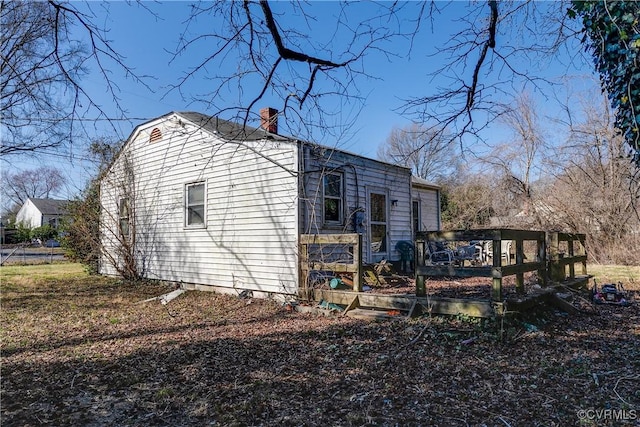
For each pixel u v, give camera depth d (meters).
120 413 3.26
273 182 8.20
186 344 5.22
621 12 3.74
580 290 7.75
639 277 10.13
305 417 3.11
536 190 16.19
